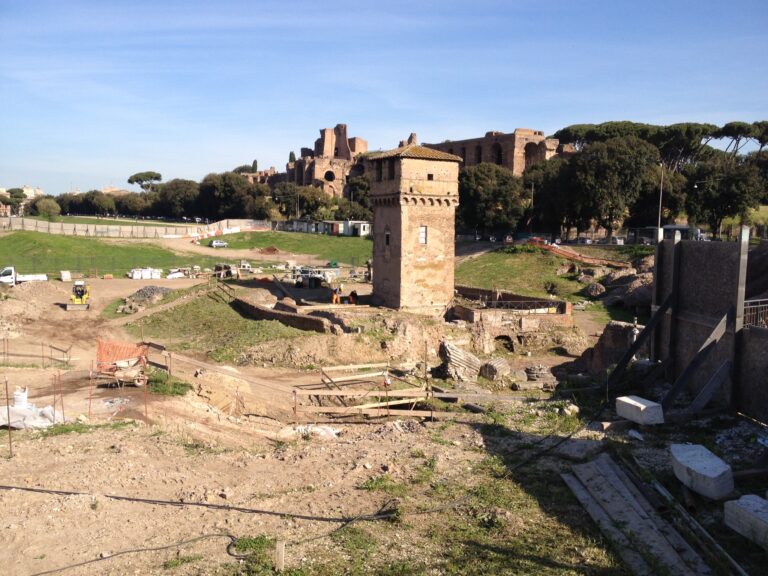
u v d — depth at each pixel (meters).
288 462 22.52
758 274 32.69
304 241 132.62
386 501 18.88
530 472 21.33
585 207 98.06
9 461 21.08
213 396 31.84
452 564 15.32
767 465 20.23
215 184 180.62
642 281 67.00
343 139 199.50
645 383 30.00
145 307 64.94
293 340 43.84
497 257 91.12
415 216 56.16
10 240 114.12
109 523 17.12
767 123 130.38
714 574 14.59
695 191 99.62
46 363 38.91
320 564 15.20
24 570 14.80
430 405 31.62
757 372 24.69
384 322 46.97
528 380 36.47
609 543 16.28
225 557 15.48
